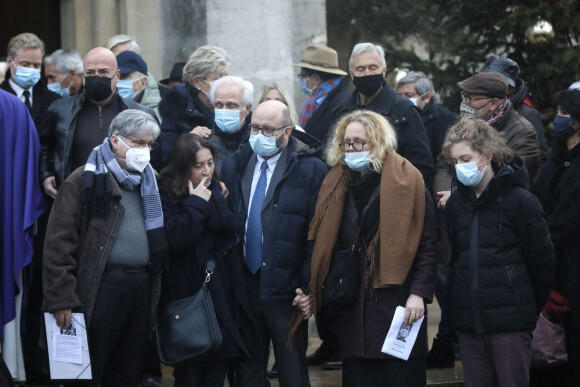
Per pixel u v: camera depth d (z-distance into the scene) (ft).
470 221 21.01
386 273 20.42
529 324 20.68
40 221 25.02
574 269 23.04
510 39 38.27
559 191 23.59
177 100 25.29
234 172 22.72
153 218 20.89
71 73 27.40
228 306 21.70
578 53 35.70
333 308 22.36
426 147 25.35
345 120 21.52
